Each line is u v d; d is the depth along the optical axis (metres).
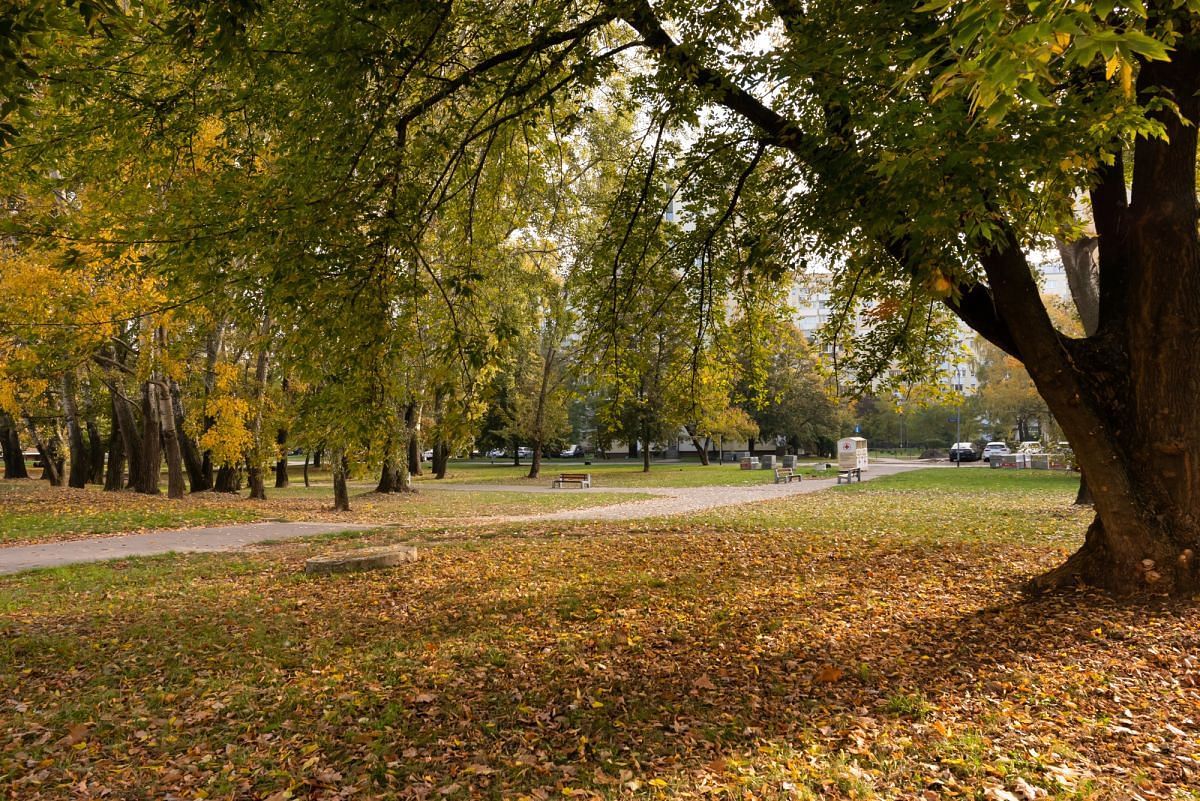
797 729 4.82
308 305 6.34
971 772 4.07
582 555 11.89
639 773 4.25
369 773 4.41
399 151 6.66
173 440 23.45
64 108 7.15
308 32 6.31
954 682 5.51
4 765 4.59
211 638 7.51
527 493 30.83
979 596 8.08
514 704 5.47
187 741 4.98
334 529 17.36
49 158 7.25
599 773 4.25
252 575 11.12
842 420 57.75
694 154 8.56
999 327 7.61
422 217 7.28
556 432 45.62
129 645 7.31
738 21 7.33
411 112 7.09
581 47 7.25
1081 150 5.10
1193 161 6.84
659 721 5.05
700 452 55.06
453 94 7.97
